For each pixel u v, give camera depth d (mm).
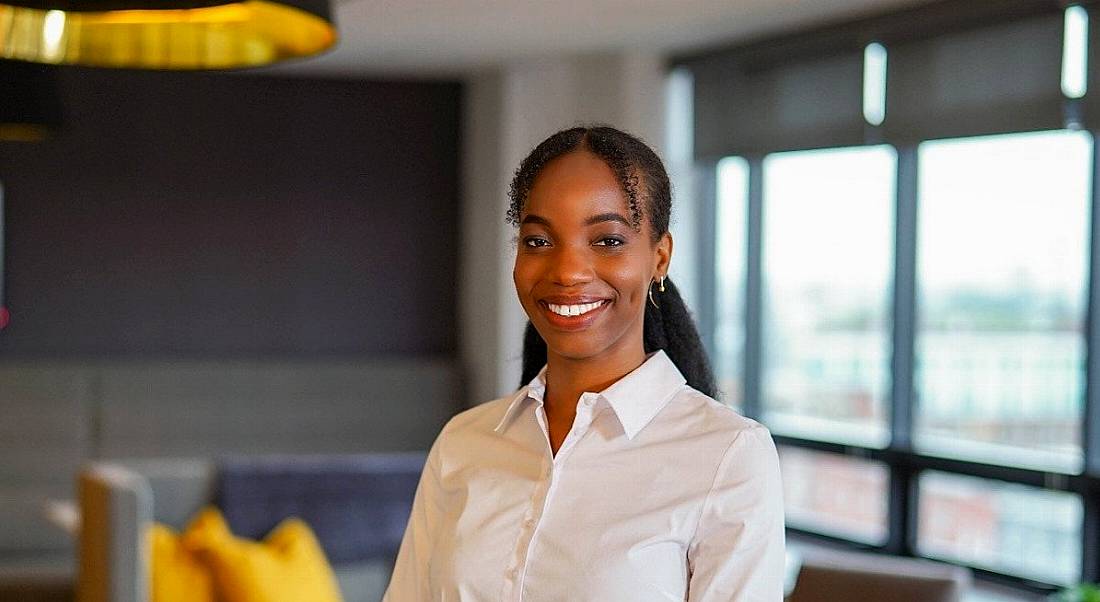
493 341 6750
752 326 6133
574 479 1436
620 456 1434
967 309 5176
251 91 6953
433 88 7141
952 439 5262
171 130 6871
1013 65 4676
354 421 6816
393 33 5672
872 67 5207
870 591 2768
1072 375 4793
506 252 6633
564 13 5156
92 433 6477
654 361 1479
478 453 1541
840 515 5742
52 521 5191
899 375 5430
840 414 5742
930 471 5301
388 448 6848
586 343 1435
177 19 3250
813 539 5863
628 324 1451
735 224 6172
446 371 6945
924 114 5004
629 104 6008
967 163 5152
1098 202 4664
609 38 5684
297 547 4828
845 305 5691
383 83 7094
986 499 5086
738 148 5809
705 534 1394
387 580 5496
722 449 1405
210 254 6941
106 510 3926
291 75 6988
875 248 5539
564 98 6340
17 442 6355
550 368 1515
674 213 1584
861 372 5633
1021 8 4578
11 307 6699
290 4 2846
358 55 6309
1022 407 4977
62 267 6762
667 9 5051
